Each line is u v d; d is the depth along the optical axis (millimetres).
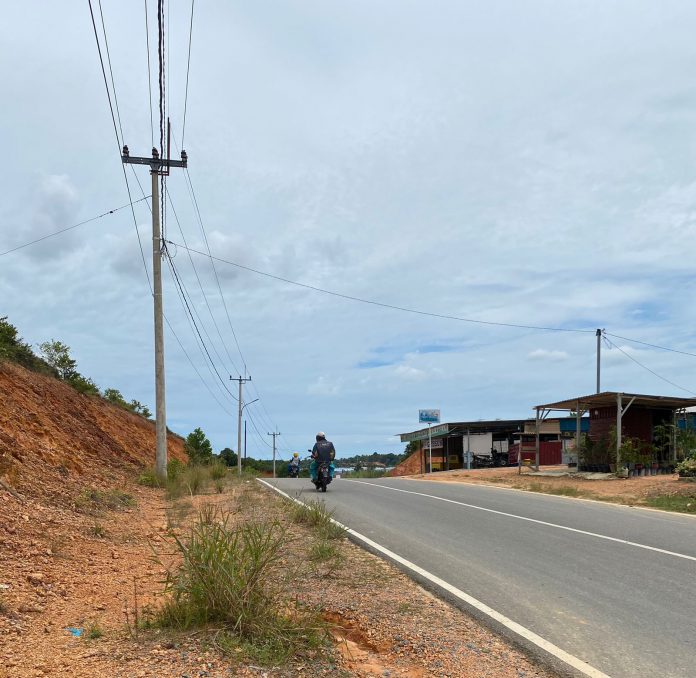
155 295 20297
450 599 6594
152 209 20781
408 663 4785
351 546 9445
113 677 3916
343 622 5738
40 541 7512
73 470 13648
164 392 19656
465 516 12891
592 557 8719
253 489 18469
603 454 24984
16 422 13594
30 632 4680
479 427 42438
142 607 5594
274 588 5559
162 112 13641
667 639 5395
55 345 24703
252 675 4109
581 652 5090
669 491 17734
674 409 27109
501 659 4934
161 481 17844
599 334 40562
